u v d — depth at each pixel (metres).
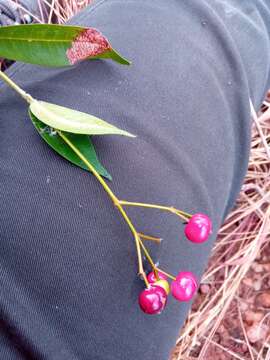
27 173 0.13
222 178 0.18
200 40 0.18
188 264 0.16
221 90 0.18
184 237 0.15
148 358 0.15
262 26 0.21
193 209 0.15
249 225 0.30
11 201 0.12
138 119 0.15
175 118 0.15
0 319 0.12
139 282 0.14
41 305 0.12
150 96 0.15
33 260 0.12
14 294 0.12
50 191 0.13
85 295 0.13
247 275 0.30
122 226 0.13
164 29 0.17
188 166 0.15
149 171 0.14
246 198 0.30
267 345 0.28
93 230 0.13
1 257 0.12
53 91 0.15
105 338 0.13
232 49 0.18
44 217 0.12
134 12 0.18
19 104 0.14
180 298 0.13
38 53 0.13
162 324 0.15
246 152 0.20
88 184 0.13
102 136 0.14
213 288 0.29
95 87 0.15
